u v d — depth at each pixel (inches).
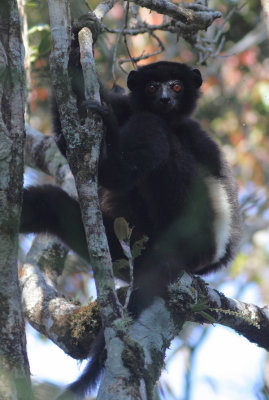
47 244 431.2
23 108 249.1
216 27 684.1
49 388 243.0
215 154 420.2
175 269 343.0
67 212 385.4
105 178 346.6
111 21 692.7
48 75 603.5
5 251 239.3
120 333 241.0
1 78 244.4
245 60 713.6
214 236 399.2
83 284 636.1
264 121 738.2
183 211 392.5
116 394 234.4
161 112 429.1
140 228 397.4
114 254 394.0
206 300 330.0
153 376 280.8
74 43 305.9
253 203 701.9
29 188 388.8
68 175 466.0
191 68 463.2
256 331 375.2
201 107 747.4
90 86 276.4
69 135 267.1
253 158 737.6
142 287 317.1
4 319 233.9
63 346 345.1
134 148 365.7
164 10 380.2
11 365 227.5
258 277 698.2
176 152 401.1
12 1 249.9
